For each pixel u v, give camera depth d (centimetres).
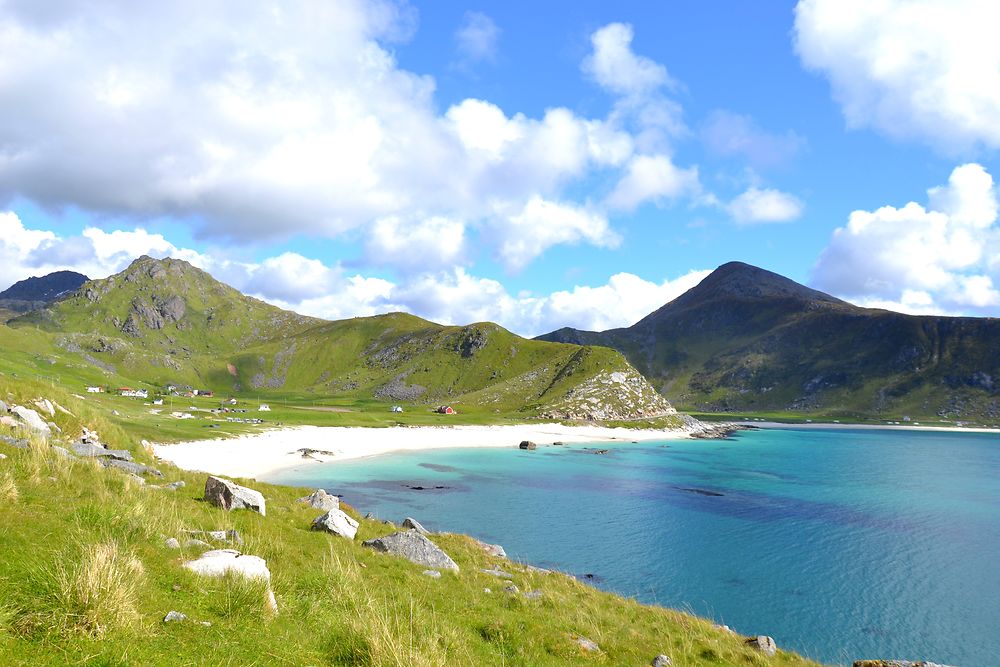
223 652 911
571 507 7144
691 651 1842
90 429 3478
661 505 7456
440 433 16775
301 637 1085
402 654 1057
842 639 3684
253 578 1211
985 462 13112
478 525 6047
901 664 2017
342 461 10656
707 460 12950
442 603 1683
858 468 11775
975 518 7062
